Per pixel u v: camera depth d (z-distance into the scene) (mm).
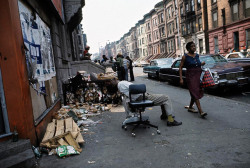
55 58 7258
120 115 5945
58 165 3176
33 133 3617
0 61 3197
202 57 9484
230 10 25672
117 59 12820
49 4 5637
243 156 3090
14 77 3242
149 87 11156
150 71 15242
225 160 3016
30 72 3941
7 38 3203
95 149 3693
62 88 7543
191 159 3109
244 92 8188
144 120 4980
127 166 3025
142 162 3115
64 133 3863
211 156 3158
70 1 11516
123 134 4367
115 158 3299
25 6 4168
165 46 47094
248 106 5816
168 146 3613
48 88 5539
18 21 3523
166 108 4703
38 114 4254
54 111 5703
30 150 3184
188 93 8570
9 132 3258
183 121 4949
